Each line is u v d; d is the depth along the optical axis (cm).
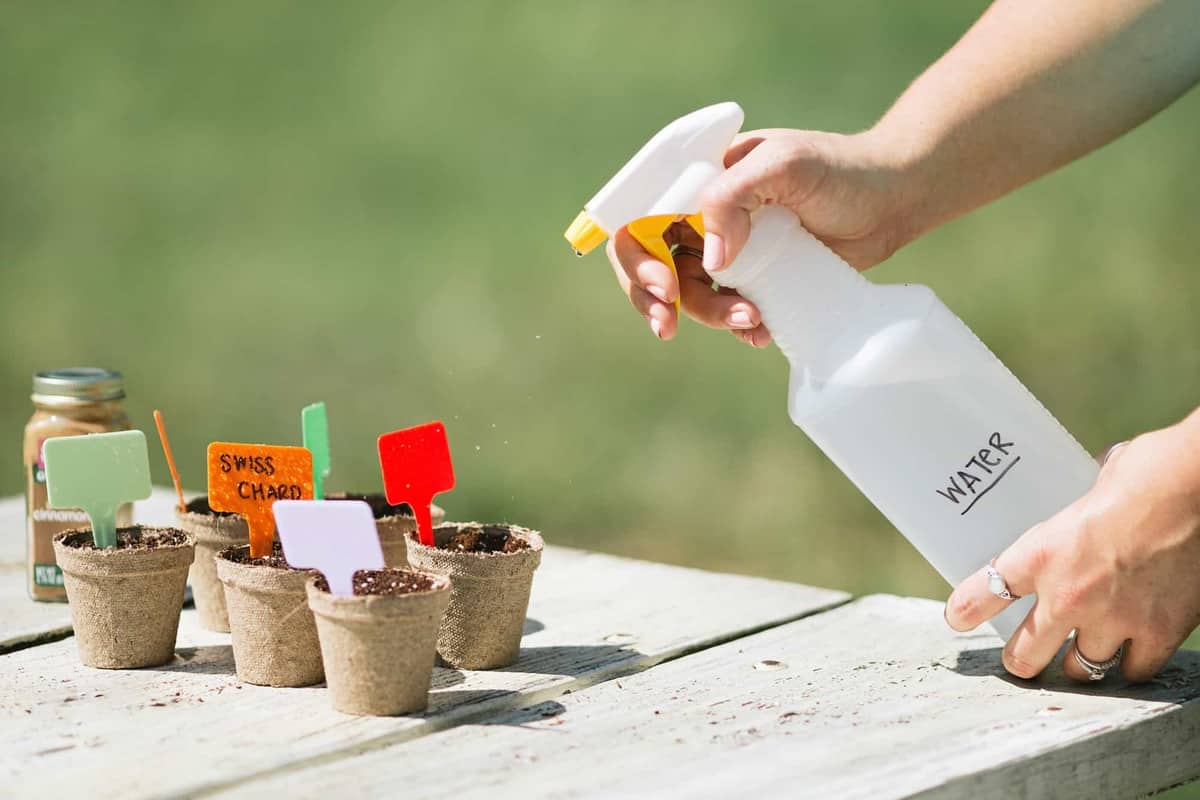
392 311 634
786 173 173
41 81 887
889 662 180
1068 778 151
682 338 595
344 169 782
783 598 211
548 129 794
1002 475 169
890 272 614
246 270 682
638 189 173
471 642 174
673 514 467
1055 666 177
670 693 169
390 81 866
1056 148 195
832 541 443
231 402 561
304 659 168
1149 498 155
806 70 799
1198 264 607
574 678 172
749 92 783
